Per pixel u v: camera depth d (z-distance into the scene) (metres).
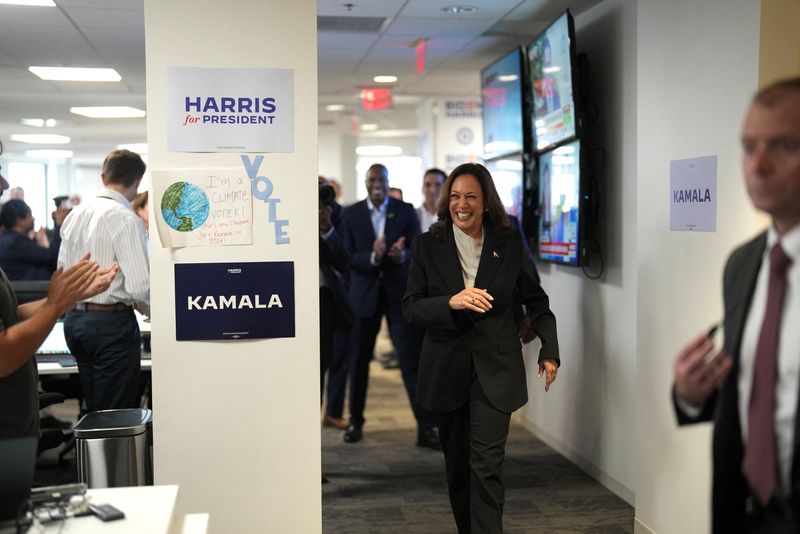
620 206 4.48
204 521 2.26
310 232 3.21
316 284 3.23
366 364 5.61
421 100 11.05
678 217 3.31
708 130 3.06
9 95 9.73
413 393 5.46
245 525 3.24
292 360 3.24
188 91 3.11
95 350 3.87
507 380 3.38
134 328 3.94
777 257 1.62
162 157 3.12
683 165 3.26
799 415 1.55
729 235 2.94
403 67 8.15
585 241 4.57
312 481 3.27
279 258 3.20
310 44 3.15
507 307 3.46
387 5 5.38
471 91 9.98
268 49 3.13
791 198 1.55
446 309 3.29
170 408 3.18
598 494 4.52
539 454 5.34
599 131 4.77
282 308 3.21
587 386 4.92
